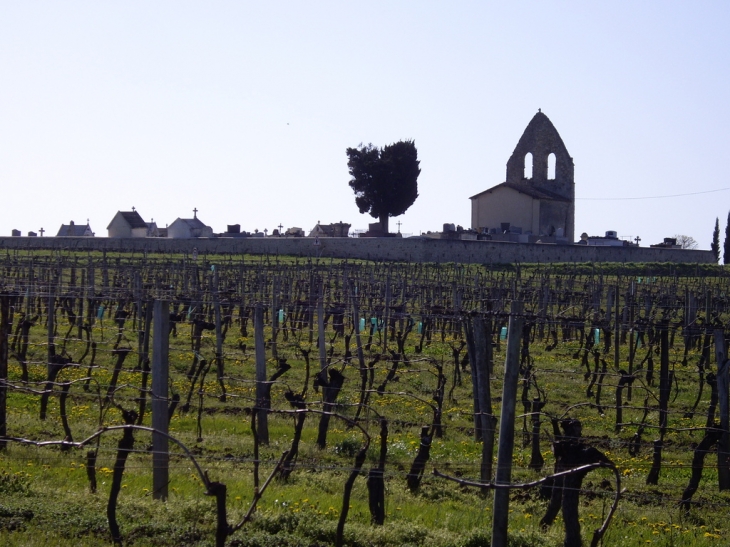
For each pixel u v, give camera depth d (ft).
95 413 59.36
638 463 53.67
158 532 35.19
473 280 162.71
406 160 305.53
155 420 40.11
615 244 259.80
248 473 45.57
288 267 169.48
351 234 270.26
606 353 92.38
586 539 37.91
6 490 39.22
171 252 219.41
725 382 46.32
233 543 34.32
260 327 52.85
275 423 59.36
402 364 83.25
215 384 69.56
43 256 197.06
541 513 42.68
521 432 56.75
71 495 39.22
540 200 270.26
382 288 137.90
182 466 45.91
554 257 233.55
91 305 86.48
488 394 45.50
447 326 106.42
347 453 50.83
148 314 63.67
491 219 274.36
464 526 38.88
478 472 48.06
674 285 154.61
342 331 101.14
